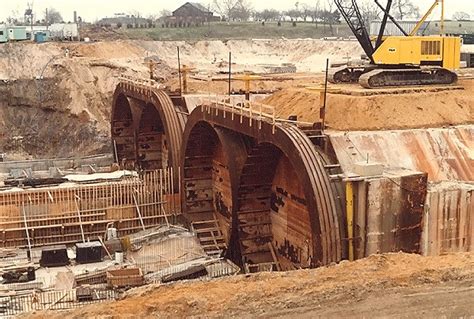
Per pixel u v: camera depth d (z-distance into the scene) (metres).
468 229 21.53
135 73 60.69
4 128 55.31
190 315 14.36
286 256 26.94
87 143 54.28
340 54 84.50
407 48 28.56
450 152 24.55
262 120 24.72
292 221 26.19
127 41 81.31
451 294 15.16
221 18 142.12
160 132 42.56
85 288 23.44
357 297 14.99
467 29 100.06
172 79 55.69
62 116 56.66
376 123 25.48
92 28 98.88
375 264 17.02
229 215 31.83
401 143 24.34
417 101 26.92
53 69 59.12
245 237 28.23
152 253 28.75
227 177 31.81
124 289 23.53
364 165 20.69
